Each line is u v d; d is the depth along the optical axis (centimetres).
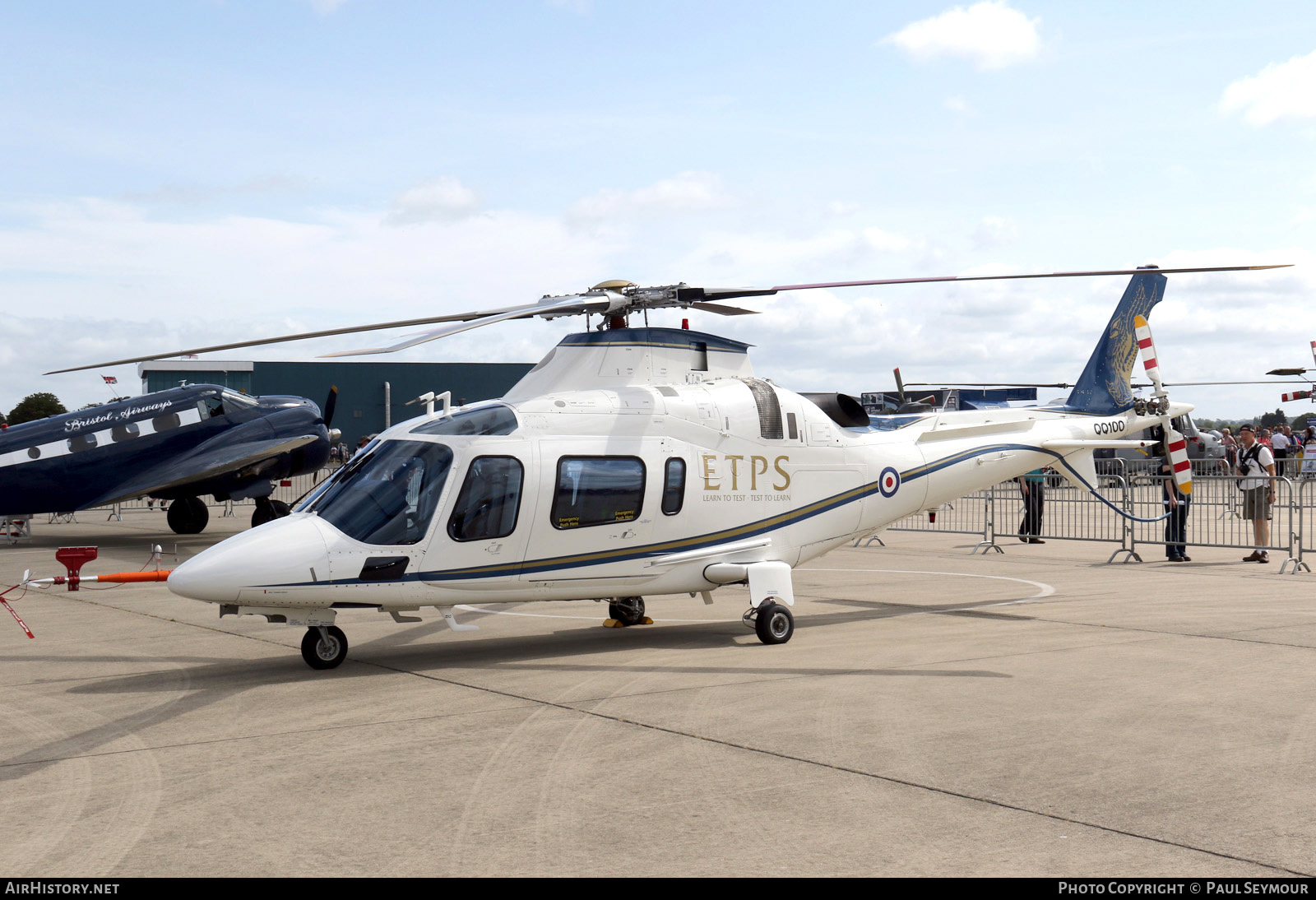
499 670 801
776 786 502
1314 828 440
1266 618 1023
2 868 409
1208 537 1939
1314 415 3894
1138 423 1263
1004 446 1124
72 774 536
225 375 4825
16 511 1886
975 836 434
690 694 703
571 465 847
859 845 424
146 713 668
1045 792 489
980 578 1407
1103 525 2236
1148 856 411
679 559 899
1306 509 2467
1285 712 643
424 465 804
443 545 795
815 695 696
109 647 923
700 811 466
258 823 456
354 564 767
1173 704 663
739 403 948
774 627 899
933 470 1066
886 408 2952
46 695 727
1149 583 1324
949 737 587
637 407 895
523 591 837
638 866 404
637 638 948
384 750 572
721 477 923
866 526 1021
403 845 429
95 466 1930
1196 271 966
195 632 1003
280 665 832
